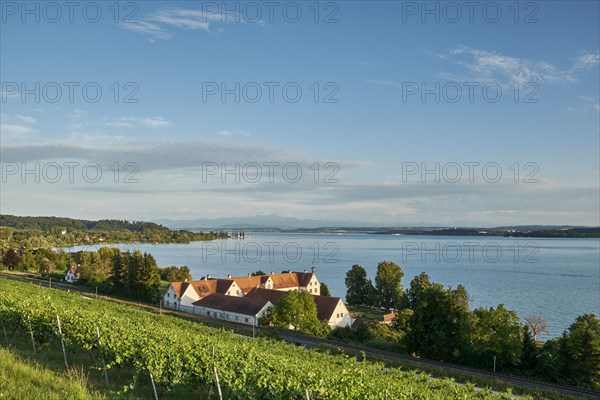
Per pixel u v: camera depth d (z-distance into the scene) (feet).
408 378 92.53
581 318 148.97
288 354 110.11
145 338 75.46
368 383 68.23
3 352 65.21
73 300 174.40
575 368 140.15
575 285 427.74
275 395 59.67
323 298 234.79
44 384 50.80
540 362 143.13
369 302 332.60
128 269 274.77
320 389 59.82
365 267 623.77
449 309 156.46
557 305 318.86
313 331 194.70
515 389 108.27
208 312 242.37
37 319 83.97
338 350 143.74
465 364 148.15
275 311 200.54
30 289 187.21
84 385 53.88
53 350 85.25
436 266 645.51
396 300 317.42
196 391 70.54
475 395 84.33
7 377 51.34
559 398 102.89
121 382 69.31
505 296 360.28
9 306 94.58
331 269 596.29
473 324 159.43
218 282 285.02
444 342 153.48
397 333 220.64
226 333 145.48
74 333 76.95
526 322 245.45
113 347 69.41
